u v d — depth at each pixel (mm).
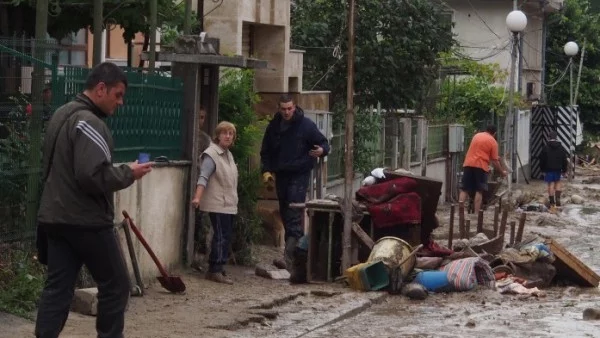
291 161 16188
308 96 21812
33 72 12273
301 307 13570
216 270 14742
